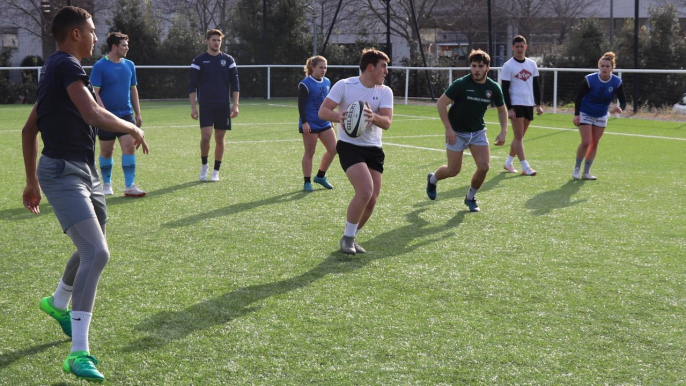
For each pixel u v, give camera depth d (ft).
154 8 121.19
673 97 72.38
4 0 107.45
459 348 11.84
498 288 15.08
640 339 12.28
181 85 92.32
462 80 22.33
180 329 12.65
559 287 15.19
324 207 23.82
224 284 15.31
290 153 38.42
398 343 12.03
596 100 28.81
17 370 11.01
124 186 27.86
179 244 18.78
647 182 28.99
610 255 17.81
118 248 18.31
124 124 10.91
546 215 22.61
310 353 11.60
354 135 17.34
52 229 20.35
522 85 30.63
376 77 17.74
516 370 10.98
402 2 109.81
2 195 25.43
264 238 19.51
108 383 10.53
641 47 80.18
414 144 42.63
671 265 16.90
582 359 11.41
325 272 16.26
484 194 26.32
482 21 119.03
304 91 26.27
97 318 13.16
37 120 11.25
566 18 119.75
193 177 30.17
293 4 94.89
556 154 38.14
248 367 11.06
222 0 123.24
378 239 19.45
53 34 11.05
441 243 19.02
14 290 14.88
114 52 25.41
